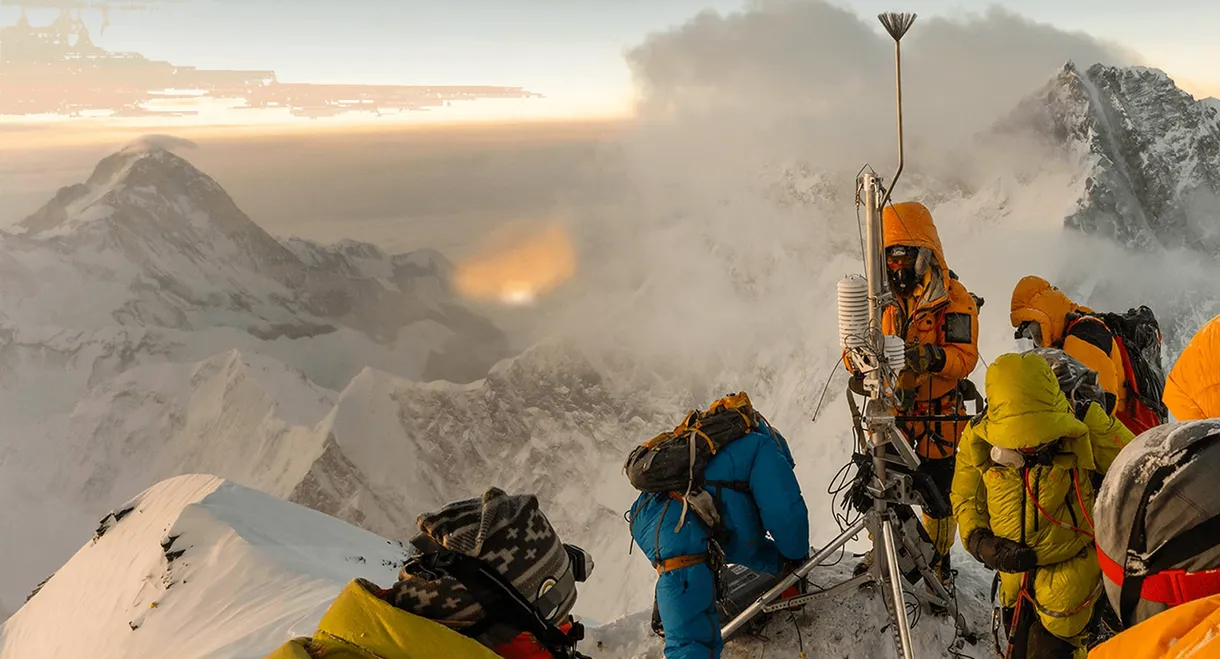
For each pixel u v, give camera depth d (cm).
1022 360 327
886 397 373
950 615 426
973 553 355
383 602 188
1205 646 131
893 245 444
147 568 2242
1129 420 478
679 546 390
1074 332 478
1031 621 353
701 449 392
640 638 480
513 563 194
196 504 2308
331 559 2116
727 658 432
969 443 351
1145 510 148
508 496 206
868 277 370
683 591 386
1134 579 152
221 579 1898
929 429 446
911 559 405
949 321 439
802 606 442
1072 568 333
